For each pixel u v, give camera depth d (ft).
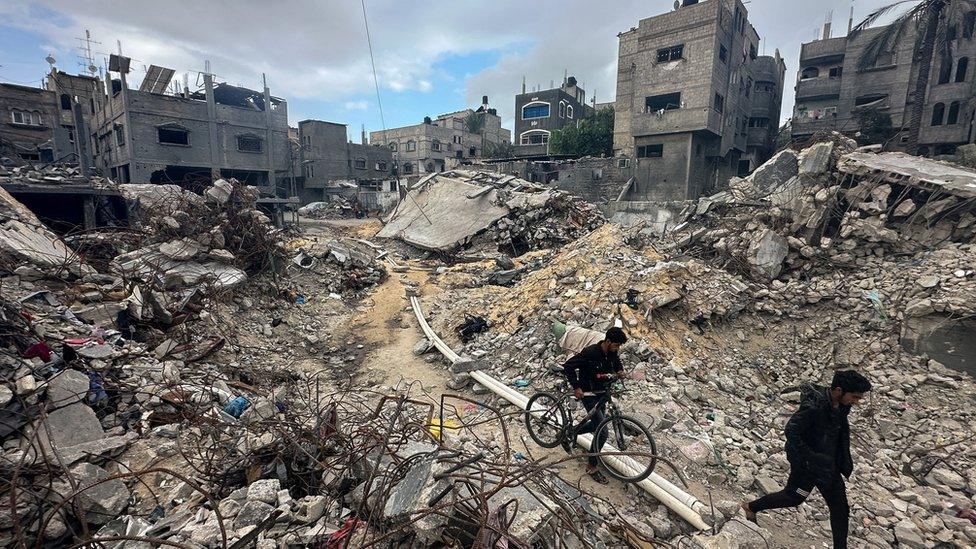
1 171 62.80
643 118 99.19
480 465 13.60
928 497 17.22
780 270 41.96
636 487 16.69
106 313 26.81
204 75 110.32
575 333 25.20
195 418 17.54
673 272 33.83
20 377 16.99
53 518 11.96
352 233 102.01
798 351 31.68
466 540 11.25
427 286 52.06
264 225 46.83
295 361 33.06
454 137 199.31
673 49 94.94
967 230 36.73
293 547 11.60
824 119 112.98
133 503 13.60
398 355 33.88
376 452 15.29
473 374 27.35
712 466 18.43
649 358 26.94
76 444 15.29
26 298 23.67
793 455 13.51
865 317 32.01
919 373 26.94
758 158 119.75
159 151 103.60
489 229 69.15
